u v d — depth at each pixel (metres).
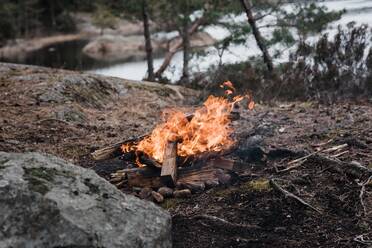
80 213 3.22
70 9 49.41
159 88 9.91
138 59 29.48
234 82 11.15
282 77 11.09
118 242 3.17
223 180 4.87
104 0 22.67
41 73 9.44
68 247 3.04
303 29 14.30
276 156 5.42
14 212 3.13
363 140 5.82
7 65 9.98
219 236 4.00
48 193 3.25
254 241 3.90
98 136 6.73
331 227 4.04
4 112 7.36
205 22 16.92
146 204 3.65
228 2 15.93
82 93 8.52
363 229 3.98
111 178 5.15
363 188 4.50
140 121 7.71
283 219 4.20
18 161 3.58
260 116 7.56
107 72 25.16
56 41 43.09
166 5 16.05
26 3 44.56
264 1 15.61
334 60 10.65
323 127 6.62
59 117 7.31
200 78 13.20
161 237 3.44
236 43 14.90
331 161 5.00
